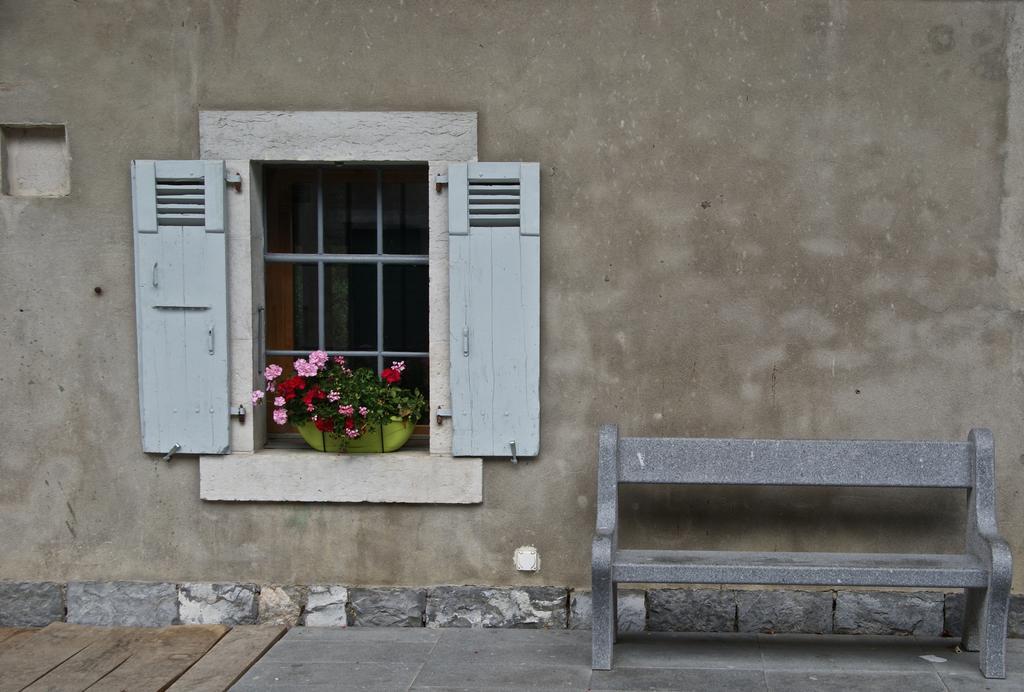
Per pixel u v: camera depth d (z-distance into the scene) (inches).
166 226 174.9
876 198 173.6
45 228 178.5
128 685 152.4
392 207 184.9
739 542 178.2
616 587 173.9
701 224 175.0
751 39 173.0
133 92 176.6
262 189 183.5
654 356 176.6
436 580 179.9
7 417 180.7
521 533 178.7
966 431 174.7
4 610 181.9
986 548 154.7
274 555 180.5
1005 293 173.2
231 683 153.7
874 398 175.2
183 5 175.5
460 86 174.9
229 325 177.8
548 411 177.5
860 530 177.0
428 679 155.3
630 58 173.9
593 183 175.3
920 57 172.1
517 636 174.9
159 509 180.9
